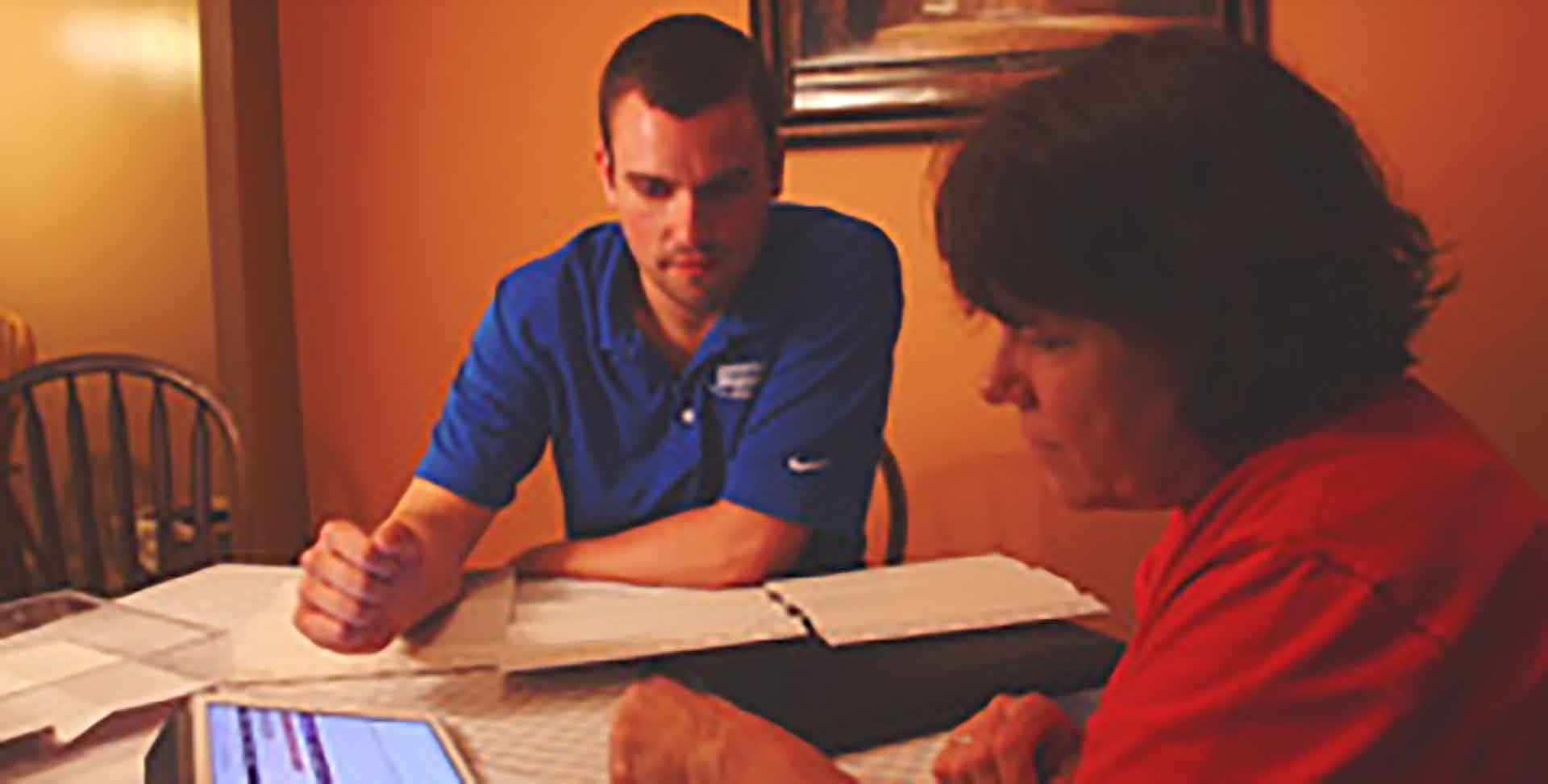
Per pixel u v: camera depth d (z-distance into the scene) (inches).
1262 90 18.7
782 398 53.2
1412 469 18.8
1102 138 18.3
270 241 105.3
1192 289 18.3
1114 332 19.0
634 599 45.7
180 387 71.6
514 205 104.4
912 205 97.8
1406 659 17.3
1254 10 91.7
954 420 99.6
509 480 54.4
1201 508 20.2
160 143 135.1
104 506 132.3
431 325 106.7
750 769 26.0
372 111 105.3
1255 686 17.6
